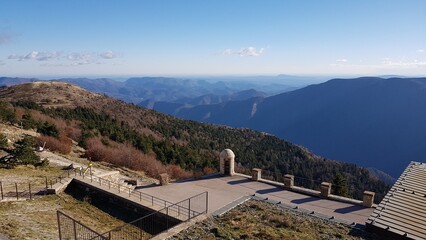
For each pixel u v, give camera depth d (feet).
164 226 54.13
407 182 61.62
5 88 415.23
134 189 68.90
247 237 46.73
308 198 63.82
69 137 160.15
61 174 81.25
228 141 366.84
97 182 70.33
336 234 48.42
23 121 143.54
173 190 67.92
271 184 71.82
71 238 46.26
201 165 188.85
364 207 59.11
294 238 46.70
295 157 355.56
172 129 339.57
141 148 180.55
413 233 44.83
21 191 65.98
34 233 45.19
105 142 162.40
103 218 57.57
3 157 84.94
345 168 341.62
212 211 56.49
